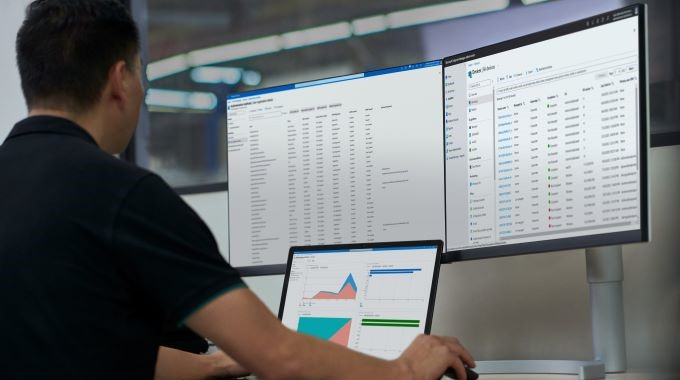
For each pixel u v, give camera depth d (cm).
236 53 331
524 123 143
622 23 128
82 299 100
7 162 110
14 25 241
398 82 165
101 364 100
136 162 260
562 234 136
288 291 162
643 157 124
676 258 155
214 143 281
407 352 116
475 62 152
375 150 168
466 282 176
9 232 103
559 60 138
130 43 119
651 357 156
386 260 152
